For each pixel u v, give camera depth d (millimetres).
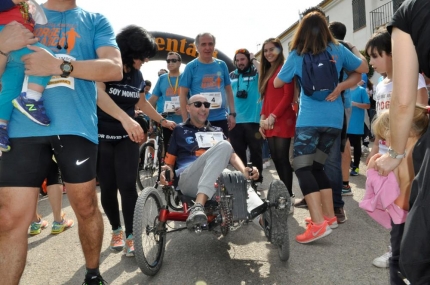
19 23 2039
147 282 2883
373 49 3066
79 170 2219
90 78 2145
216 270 3021
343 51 3539
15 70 2121
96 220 2391
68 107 2189
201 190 2902
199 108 3729
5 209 2080
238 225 3035
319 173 3707
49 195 4066
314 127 3451
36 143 2139
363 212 4297
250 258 3219
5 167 2113
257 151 5379
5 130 2072
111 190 3398
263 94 4520
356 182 5758
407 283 1910
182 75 5023
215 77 4980
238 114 5332
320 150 3574
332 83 3352
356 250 3242
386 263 2873
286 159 4312
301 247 3385
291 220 4168
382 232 3633
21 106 2027
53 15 2297
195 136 3742
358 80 3582
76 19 2312
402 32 1519
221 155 3031
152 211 3170
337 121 3500
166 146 6086
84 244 2402
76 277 3062
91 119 2314
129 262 3270
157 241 3104
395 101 1530
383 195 2027
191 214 2768
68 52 2238
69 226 4305
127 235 3375
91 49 2332
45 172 2201
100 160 3299
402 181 2037
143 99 3975
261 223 3256
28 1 2150
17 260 2096
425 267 1411
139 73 3461
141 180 6098
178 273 3008
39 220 4191
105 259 3355
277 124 4207
